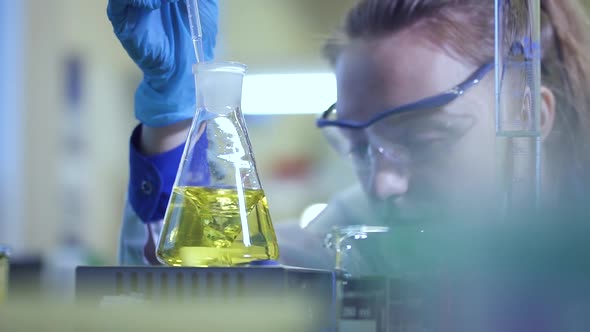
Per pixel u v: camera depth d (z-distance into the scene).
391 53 1.35
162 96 1.19
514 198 0.94
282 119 4.32
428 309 0.84
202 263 0.84
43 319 0.61
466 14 1.33
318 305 0.86
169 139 1.22
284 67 3.91
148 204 1.24
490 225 0.72
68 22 5.03
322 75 1.60
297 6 4.08
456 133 1.27
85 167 5.05
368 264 0.96
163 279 0.77
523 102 0.95
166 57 1.16
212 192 0.87
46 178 5.04
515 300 0.68
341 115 1.41
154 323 0.61
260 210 0.88
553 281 0.67
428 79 1.31
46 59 5.05
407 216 1.27
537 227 0.68
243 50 4.46
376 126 1.30
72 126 5.05
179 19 1.18
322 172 3.62
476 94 1.28
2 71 5.03
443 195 1.26
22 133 5.04
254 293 0.75
